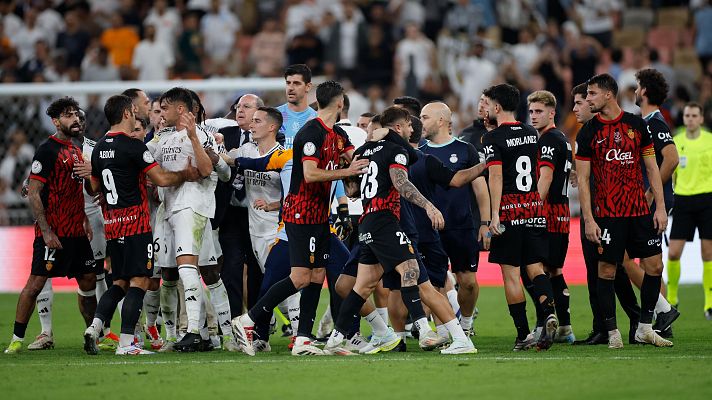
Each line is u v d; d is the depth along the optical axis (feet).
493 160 95.50
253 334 99.14
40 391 73.51
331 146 92.99
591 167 96.58
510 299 96.37
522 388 72.59
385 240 91.04
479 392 71.10
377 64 234.99
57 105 99.55
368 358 90.22
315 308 95.20
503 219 96.37
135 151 94.58
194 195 98.27
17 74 227.61
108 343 104.47
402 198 95.14
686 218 131.23
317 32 245.45
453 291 108.68
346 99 116.88
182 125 95.40
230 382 76.07
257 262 106.83
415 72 231.71
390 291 98.73
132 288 95.96
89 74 224.74
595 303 101.86
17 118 195.42
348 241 113.60
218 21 247.50
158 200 105.81
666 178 103.24
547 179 97.71
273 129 102.83
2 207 193.67
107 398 70.49
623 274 103.04
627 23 267.39
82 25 247.09
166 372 81.35
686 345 99.09
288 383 75.41
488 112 104.63
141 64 230.68
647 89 104.32
